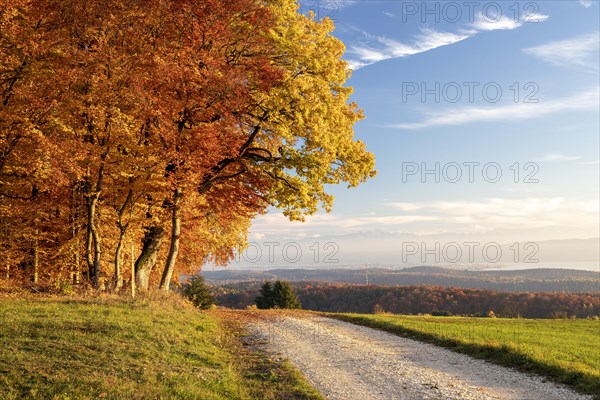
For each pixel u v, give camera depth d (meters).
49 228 25.92
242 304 79.50
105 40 19.62
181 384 10.23
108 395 8.96
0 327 13.24
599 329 26.08
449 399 10.55
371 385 11.77
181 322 18.20
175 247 24.78
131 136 19.88
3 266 25.33
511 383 12.11
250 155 26.73
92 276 22.80
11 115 18.19
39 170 18.55
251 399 10.21
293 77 24.36
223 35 22.70
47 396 8.74
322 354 15.79
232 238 36.19
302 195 25.00
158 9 21.11
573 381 12.02
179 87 20.72
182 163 21.38
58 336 12.77
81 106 18.61
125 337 13.69
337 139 25.67
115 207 23.53
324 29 25.84
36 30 19.62
